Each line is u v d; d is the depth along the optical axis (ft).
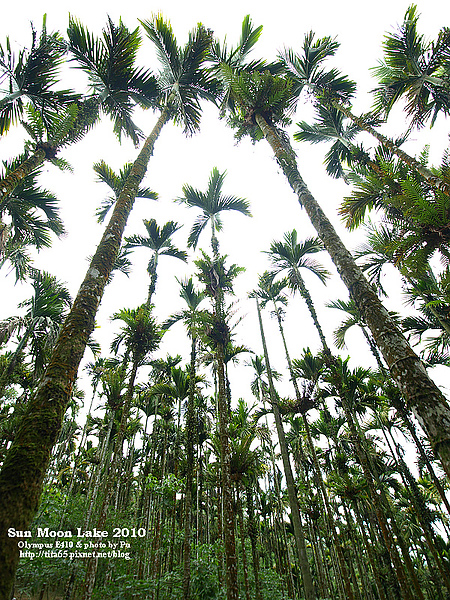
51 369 9.93
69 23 22.40
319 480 35.58
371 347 37.81
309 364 39.75
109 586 24.80
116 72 23.88
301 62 31.71
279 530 64.59
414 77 26.30
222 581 31.76
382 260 27.71
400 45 26.40
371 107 29.04
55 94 23.95
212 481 39.58
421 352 33.04
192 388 33.32
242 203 42.57
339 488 40.75
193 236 44.83
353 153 30.96
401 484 51.70
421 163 23.85
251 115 25.00
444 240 16.63
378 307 11.75
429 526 35.81
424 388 9.23
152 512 48.19
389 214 22.16
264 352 43.06
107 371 33.94
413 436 33.12
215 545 32.42
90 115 24.30
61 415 9.23
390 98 28.02
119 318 30.89
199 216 43.88
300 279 44.09
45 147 22.50
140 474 58.39
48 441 8.53
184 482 36.83
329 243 15.21
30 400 9.32
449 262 18.56
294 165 20.24
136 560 33.22
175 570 30.89
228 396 36.73
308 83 32.07
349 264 13.74
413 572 30.45
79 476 62.64
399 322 32.32
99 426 55.57
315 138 38.01
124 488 62.18
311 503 51.47
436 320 30.60
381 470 49.19
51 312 30.22
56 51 22.63
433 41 24.76
